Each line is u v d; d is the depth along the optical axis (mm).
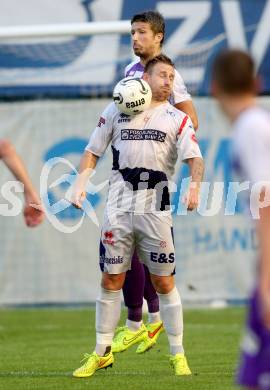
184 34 55188
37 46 55156
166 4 55188
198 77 54844
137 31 29125
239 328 43469
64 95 55188
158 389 24703
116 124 26594
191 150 26234
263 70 54938
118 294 27062
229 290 53125
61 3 55156
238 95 15805
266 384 15203
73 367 30438
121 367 30094
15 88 55188
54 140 53719
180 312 27297
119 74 54969
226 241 52938
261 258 14758
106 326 27141
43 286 53219
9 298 53344
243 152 15312
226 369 29297
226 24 55250
